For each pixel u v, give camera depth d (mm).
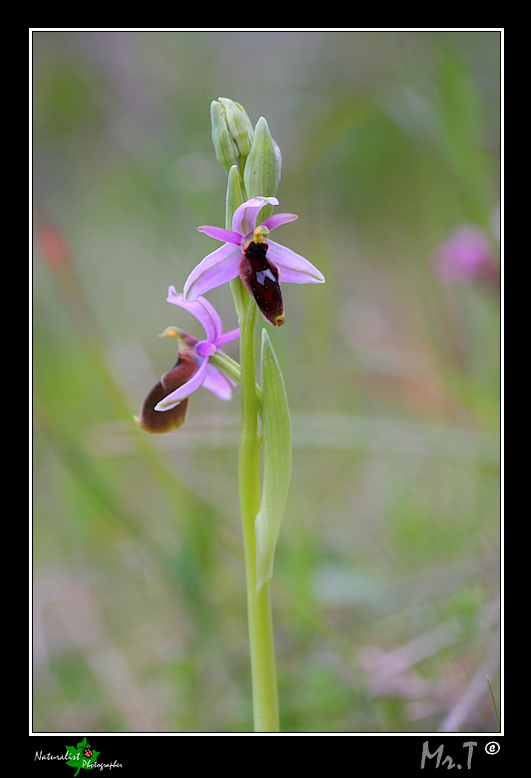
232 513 454
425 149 589
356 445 453
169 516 450
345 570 441
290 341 509
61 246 466
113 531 462
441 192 579
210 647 426
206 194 519
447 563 434
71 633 434
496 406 463
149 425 390
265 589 379
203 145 647
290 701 412
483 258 477
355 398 490
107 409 479
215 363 388
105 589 446
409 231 630
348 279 624
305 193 636
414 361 502
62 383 490
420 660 413
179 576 432
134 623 437
